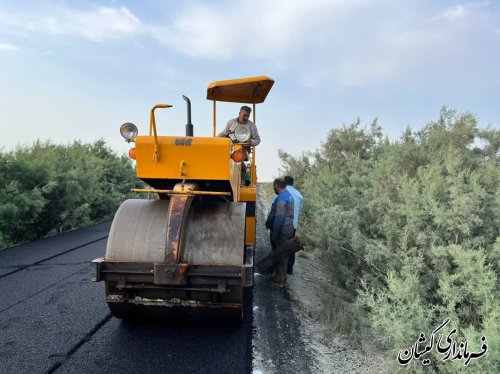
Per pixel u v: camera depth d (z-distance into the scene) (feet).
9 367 11.05
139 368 11.11
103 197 43.70
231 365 11.43
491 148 22.49
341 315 14.71
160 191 13.43
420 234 14.08
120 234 13.00
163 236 12.87
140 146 13.52
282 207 19.45
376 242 15.66
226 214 13.26
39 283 18.98
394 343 11.53
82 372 10.84
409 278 12.38
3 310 15.38
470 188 14.99
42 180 32.86
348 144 36.47
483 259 11.43
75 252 26.25
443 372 10.41
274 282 19.17
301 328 14.26
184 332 13.60
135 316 13.70
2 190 28.96
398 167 20.31
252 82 19.19
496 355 9.04
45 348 12.21
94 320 14.44
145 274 12.28
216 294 12.65
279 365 11.54
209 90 21.54
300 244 18.58
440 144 22.93
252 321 14.67
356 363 11.94
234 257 12.38
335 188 24.40
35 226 32.42
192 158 13.56
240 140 14.49
